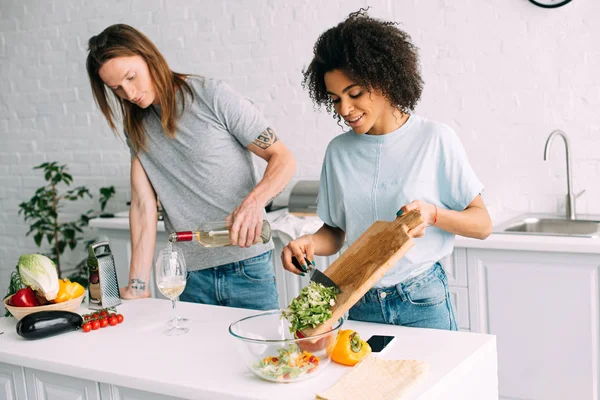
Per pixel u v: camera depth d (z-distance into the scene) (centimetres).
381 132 197
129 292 243
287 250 198
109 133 451
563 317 288
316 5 376
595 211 330
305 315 164
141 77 234
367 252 175
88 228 466
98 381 180
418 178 193
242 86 403
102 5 438
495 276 297
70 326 207
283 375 158
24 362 192
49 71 464
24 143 483
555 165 335
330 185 210
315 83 192
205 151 246
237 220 220
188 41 414
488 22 338
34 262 216
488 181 350
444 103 353
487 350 176
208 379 166
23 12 466
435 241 196
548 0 324
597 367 285
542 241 282
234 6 398
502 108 342
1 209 500
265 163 401
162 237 376
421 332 186
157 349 189
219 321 210
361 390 151
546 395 297
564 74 327
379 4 361
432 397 153
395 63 180
